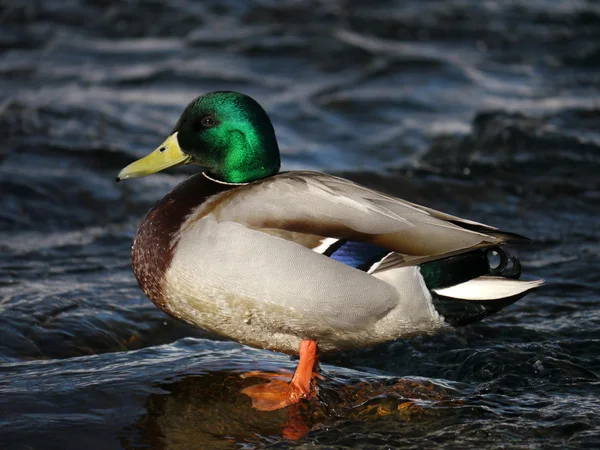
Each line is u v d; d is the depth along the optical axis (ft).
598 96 64.80
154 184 49.19
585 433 24.85
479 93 65.72
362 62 70.44
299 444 24.67
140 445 24.58
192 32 77.46
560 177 49.39
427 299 25.94
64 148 51.93
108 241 42.01
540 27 79.71
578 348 30.96
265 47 72.59
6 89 63.57
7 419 25.39
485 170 50.57
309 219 25.91
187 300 26.53
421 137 57.98
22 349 30.94
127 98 62.34
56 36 76.13
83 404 26.48
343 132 58.80
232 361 29.99
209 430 25.49
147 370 28.96
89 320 33.12
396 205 26.53
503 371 29.22
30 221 44.04
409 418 26.17
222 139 28.55
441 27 78.38
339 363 30.96
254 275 25.46
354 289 25.62
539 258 39.86
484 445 24.38
